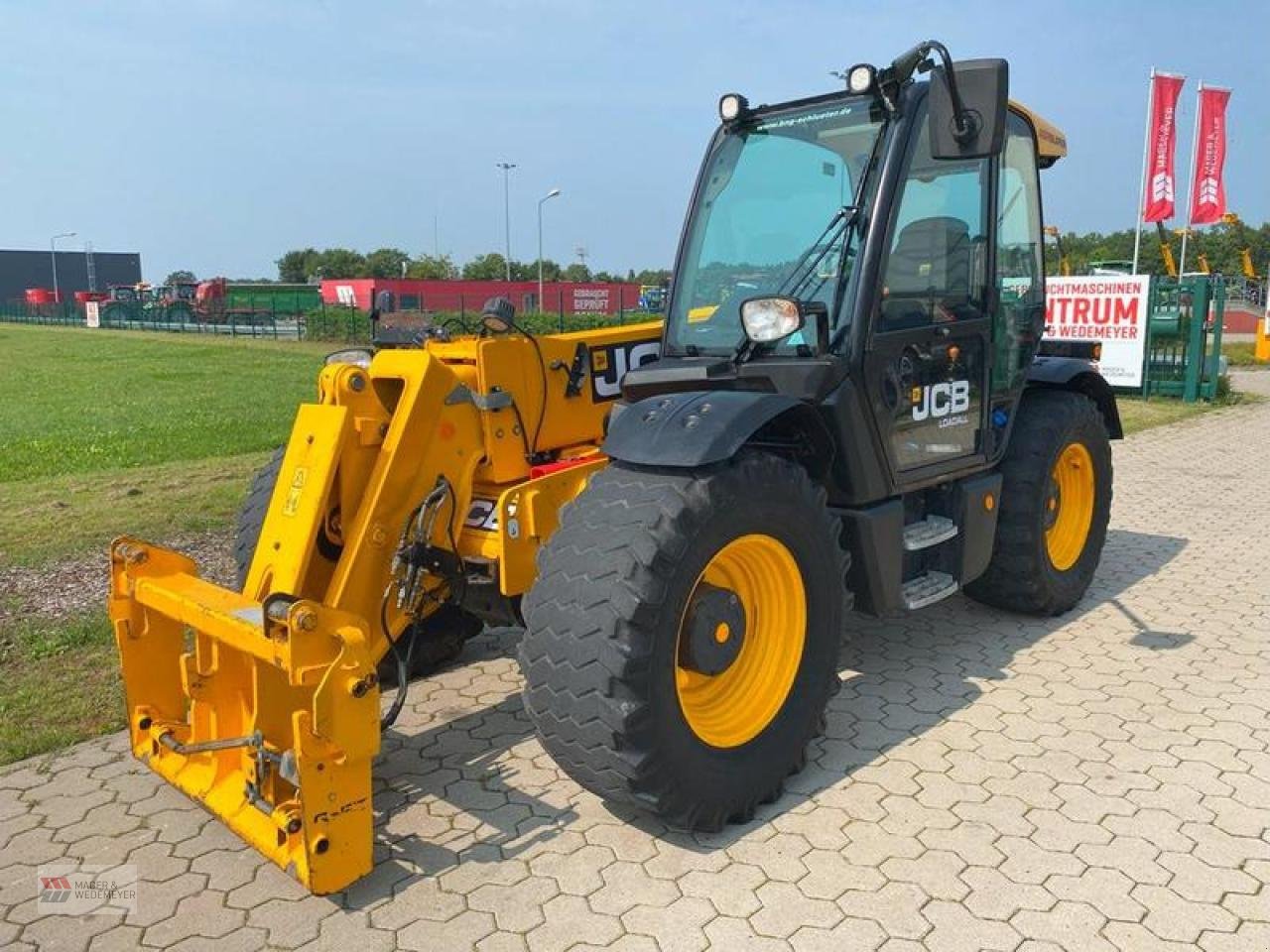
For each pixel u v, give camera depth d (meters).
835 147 3.69
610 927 2.68
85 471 9.24
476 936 2.65
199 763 3.21
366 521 3.27
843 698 4.12
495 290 42.47
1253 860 2.93
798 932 2.64
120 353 27.38
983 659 4.51
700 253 3.98
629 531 2.89
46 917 2.75
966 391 4.15
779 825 3.17
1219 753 3.57
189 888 2.88
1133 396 14.45
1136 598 5.35
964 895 2.78
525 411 3.83
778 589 3.35
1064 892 2.79
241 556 3.94
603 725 2.83
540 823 3.21
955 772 3.48
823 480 3.65
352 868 2.73
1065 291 14.65
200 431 11.91
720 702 3.24
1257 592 5.42
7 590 5.50
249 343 31.81
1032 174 4.64
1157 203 16.30
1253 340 30.94
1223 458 9.65
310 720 2.60
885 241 3.56
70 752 3.70
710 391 3.55
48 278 91.69
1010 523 4.69
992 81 3.18
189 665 3.14
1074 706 3.99
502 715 4.03
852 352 3.50
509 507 3.48
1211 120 17.97
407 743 3.79
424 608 3.65
